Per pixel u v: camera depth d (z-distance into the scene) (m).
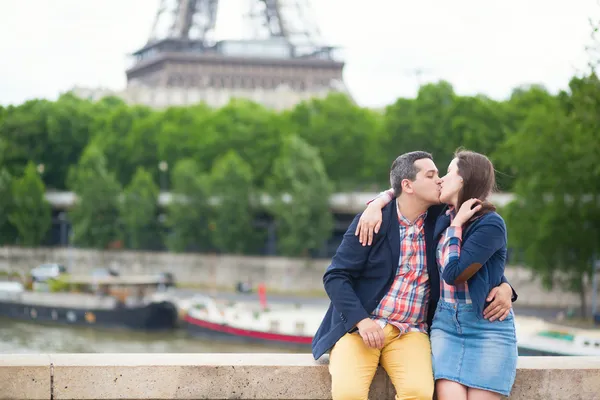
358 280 8.02
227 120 113.12
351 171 104.44
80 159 126.88
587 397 8.27
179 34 171.25
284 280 97.94
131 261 112.44
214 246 106.19
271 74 165.50
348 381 7.74
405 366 7.82
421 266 7.91
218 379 8.19
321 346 8.10
